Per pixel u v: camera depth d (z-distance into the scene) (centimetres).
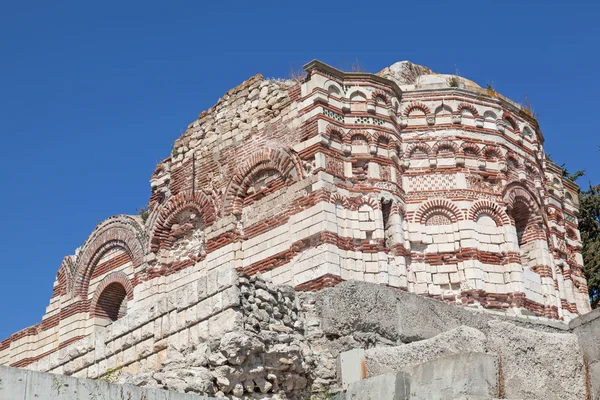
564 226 4031
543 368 1802
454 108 3628
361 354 2206
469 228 3434
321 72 3438
